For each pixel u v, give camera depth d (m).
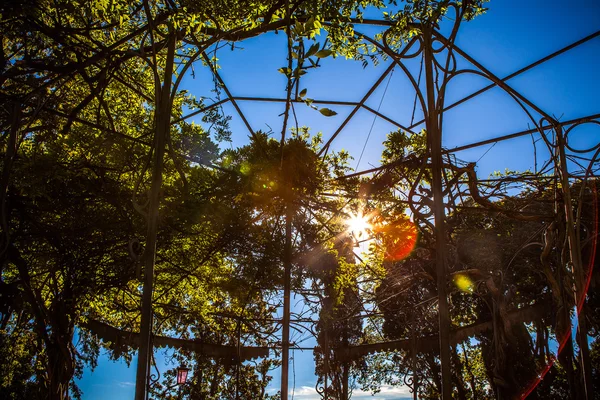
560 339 9.16
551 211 11.01
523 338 13.47
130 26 8.61
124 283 10.07
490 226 12.62
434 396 20.06
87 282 9.78
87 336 14.48
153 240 4.85
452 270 12.23
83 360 14.34
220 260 11.10
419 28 7.11
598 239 11.11
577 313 8.22
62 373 9.16
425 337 13.07
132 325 12.14
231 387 19.28
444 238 6.21
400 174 9.49
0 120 7.85
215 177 9.25
